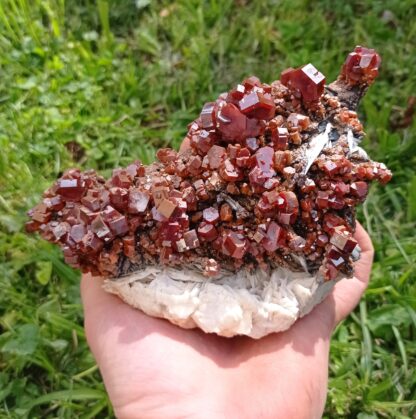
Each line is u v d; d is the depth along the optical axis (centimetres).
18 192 30
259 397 18
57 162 31
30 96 33
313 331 21
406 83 36
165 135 33
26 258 29
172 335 19
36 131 32
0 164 30
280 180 18
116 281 19
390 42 38
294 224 19
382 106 35
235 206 18
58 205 19
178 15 39
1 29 35
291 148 19
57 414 26
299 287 19
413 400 26
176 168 19
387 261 30
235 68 36
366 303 29
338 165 18
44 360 26
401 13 39
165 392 18
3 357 27
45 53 35
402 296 28
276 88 19
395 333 28
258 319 19
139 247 19
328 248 18
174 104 35
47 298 28
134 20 39
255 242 19
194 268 19
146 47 37
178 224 18
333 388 26
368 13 39
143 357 18
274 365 19
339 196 18
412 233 31
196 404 17
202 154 19
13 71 34
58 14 37
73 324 27
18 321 27
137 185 19
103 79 35
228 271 19
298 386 19
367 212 31
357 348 28
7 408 26
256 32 37
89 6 38
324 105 20
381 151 33
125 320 19
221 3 39
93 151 32
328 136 19
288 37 37
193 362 18
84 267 19
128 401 18
